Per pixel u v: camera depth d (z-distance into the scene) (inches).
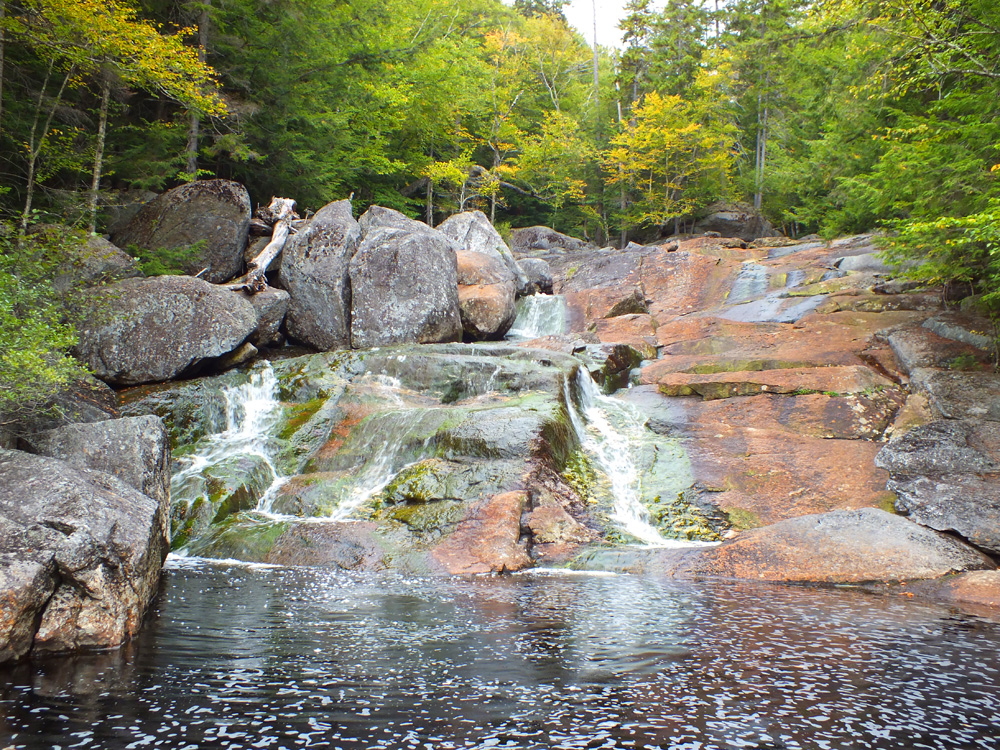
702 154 1449.3
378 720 150.2
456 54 1302.9
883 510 337.4
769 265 843.4
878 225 883.4
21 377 296.2
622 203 1510.8
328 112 850.8
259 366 546.3
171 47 507.2
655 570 315.3
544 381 477.1
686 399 510.9
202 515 381.1
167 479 323.3
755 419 468.4
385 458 427.5
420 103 1127.0
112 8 504.7
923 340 514.3
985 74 403.2
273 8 760.3
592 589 281.4
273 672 180.1
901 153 459.5
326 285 626.5
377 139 1016.2
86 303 479.8
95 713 152.3
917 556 303.0
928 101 620.7
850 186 751.1
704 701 163.0
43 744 136.1
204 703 158.7
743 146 1728.6
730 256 928.3
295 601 257.6
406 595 268.7
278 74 750.5
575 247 1322.6
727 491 396.8
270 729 144.9
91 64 526.9
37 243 461.1
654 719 152.3
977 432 390.0
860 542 313.6
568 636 214.1
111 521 221.1
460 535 343.9
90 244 537.0
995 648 206.1
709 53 1609.3
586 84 2020.2
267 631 217.5
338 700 161.3
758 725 149.9
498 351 540.4
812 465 406.9
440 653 196.7
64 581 200.4
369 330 620.1
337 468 433.7
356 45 872.9
